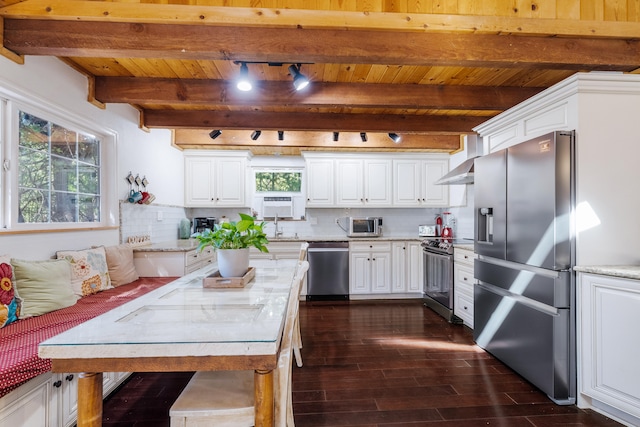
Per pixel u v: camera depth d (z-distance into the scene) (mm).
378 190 4855
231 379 1418
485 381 2256
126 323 1207
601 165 1968
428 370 2418
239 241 1898
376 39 1877
